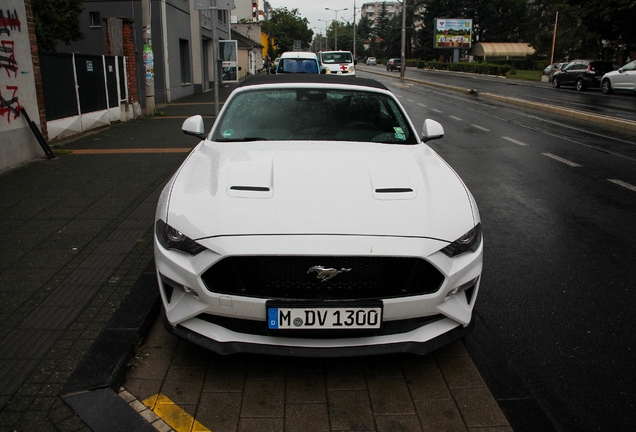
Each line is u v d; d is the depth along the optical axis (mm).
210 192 3008
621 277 4414
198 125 4289
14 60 7891
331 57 31219
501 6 90312
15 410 2521
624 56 38719
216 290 2707
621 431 2588
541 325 3602
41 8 16625
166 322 2930
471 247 2893
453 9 89688
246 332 2768
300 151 3592
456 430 2555
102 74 12664
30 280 3916
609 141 12016
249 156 3488
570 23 42344
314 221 2746
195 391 2799
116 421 2486
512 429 2564
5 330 3213
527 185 7734
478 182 7895
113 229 5078
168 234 2846
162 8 20172
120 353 2959
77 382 2713
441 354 3205
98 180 7031
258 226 2721
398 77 49125
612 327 3586
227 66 30859
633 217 6168
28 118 8203
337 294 2721
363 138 3984
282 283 2711
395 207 2885
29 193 6344
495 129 13859
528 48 84250
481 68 59969
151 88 15438
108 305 3541
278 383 2895
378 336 2762
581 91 29969
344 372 3012
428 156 3754
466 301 2928
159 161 8352
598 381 2984
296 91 4418
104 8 20344
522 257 4848
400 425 2584
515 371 3037
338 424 2584
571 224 5875
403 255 2662
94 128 12180
